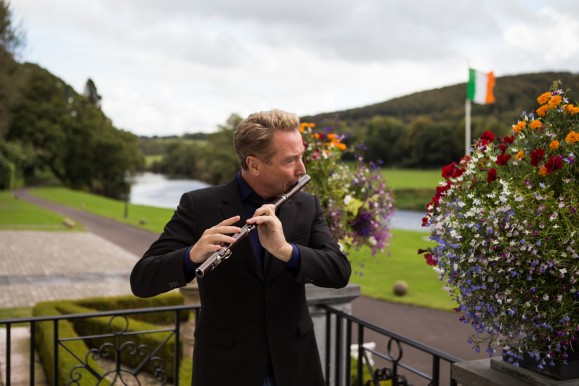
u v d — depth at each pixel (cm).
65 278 1259
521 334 177
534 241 169
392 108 10475
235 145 175
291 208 183
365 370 504
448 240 191
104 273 1353
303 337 178
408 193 6838
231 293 170
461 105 10019
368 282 1355
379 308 1092
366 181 367
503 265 176
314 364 180
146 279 165
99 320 638
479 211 180
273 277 171
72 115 6381
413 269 1543
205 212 179
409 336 898
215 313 172
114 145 6438
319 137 367
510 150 208
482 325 189
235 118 6844
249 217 178
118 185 6894
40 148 5944
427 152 8556
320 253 170
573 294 169
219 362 169
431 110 10288
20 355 593
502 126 7488
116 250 1805
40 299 1029
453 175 207
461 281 187
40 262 1476
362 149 381
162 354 570
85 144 6297
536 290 170
